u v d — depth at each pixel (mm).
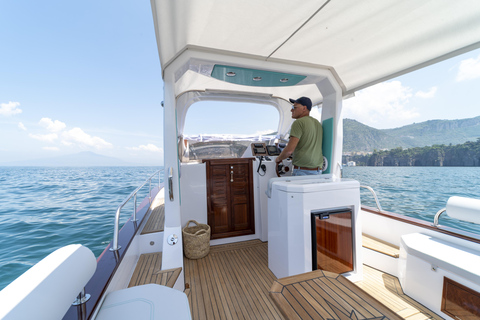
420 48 1823
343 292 865
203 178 2574
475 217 1473
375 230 2250
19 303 549
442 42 1728
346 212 1746
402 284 1673
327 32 1640
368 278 1847
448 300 1349
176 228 1922
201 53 1924
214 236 2604
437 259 1400
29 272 675
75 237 6668
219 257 2279
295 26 1568
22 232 7137
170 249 1799
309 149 2188
